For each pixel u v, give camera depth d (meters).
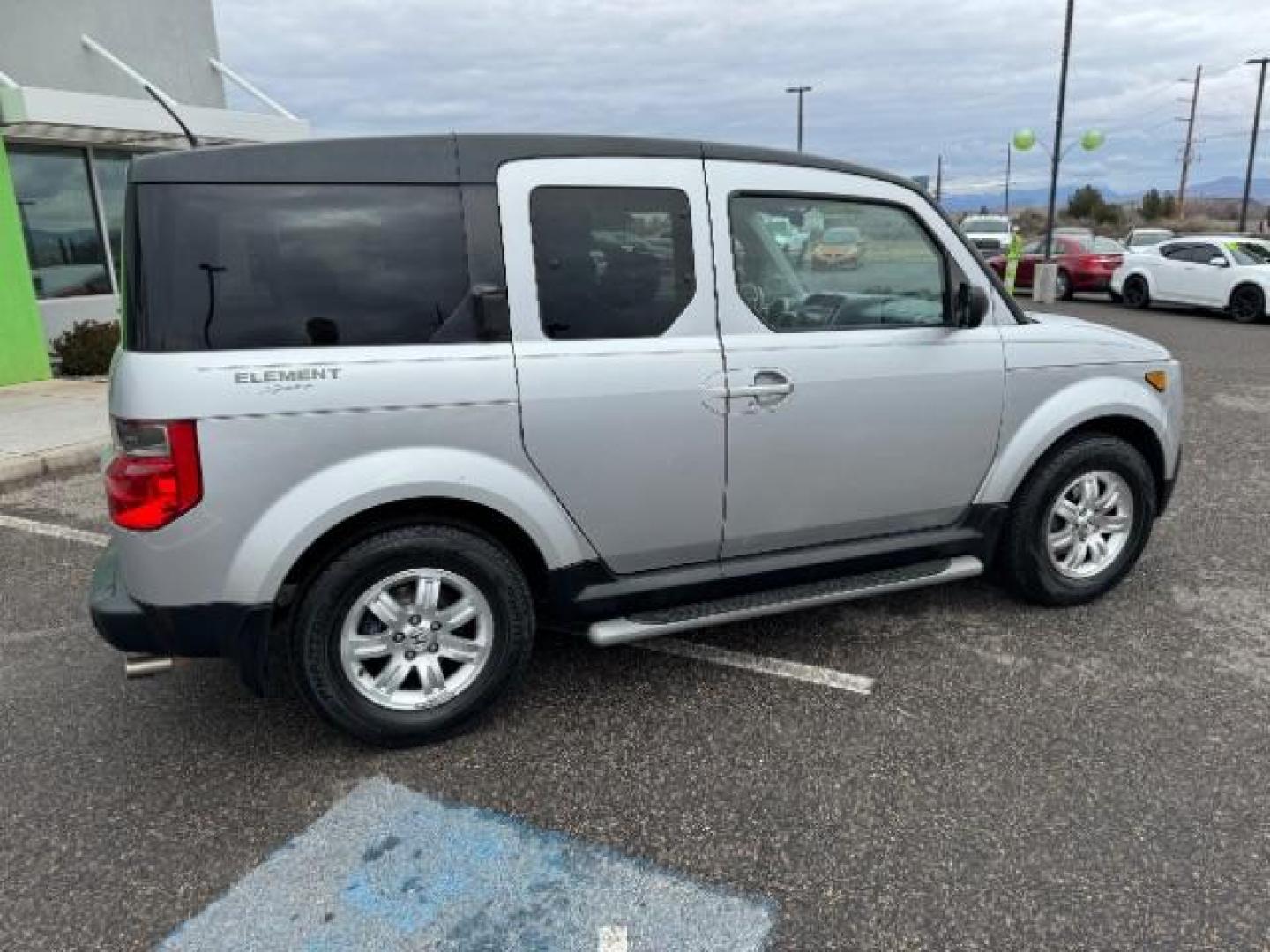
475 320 2.93
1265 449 7.00
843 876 2.46
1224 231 45.75
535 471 3.03
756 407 3.28
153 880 2.49
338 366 2.76
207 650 2.81
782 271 3.38
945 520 3.82
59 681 3.61
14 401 8.87
